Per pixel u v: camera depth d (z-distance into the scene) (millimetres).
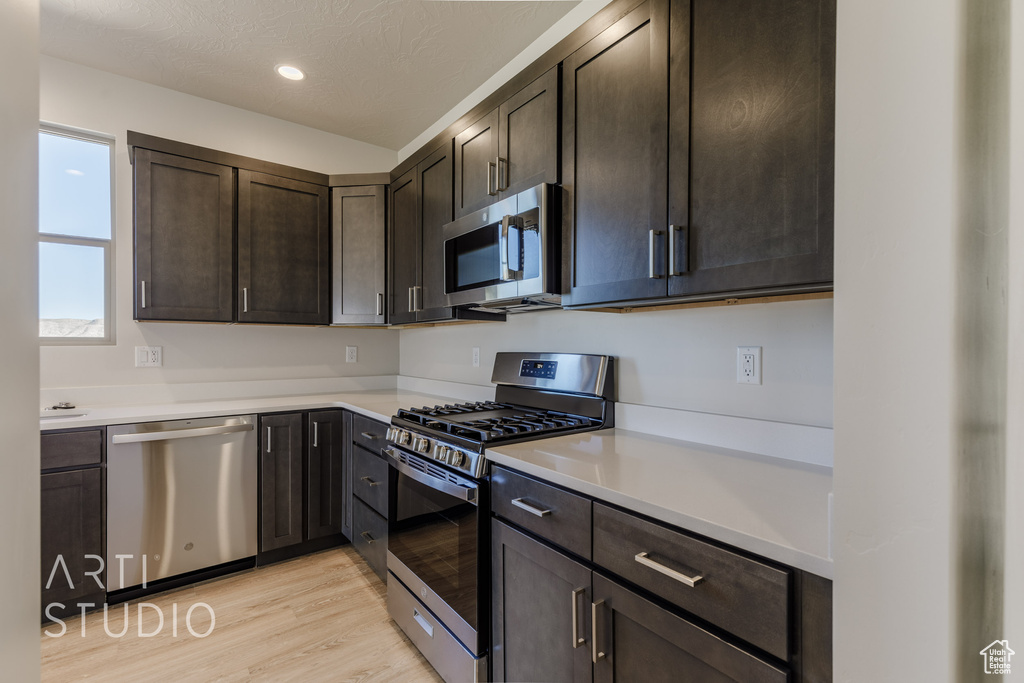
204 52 2287
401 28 2080
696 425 1560
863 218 591
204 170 2545
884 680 572
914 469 542
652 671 983
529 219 1646
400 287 2738
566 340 2102
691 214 1208
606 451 1442
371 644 1874
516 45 2203
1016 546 432
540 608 1276
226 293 2604
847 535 613
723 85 1140
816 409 1291
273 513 2541
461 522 1562
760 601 804
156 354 2660
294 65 2385
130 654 1795
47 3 1931
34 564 567
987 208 476
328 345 3275
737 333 1471
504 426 1686
